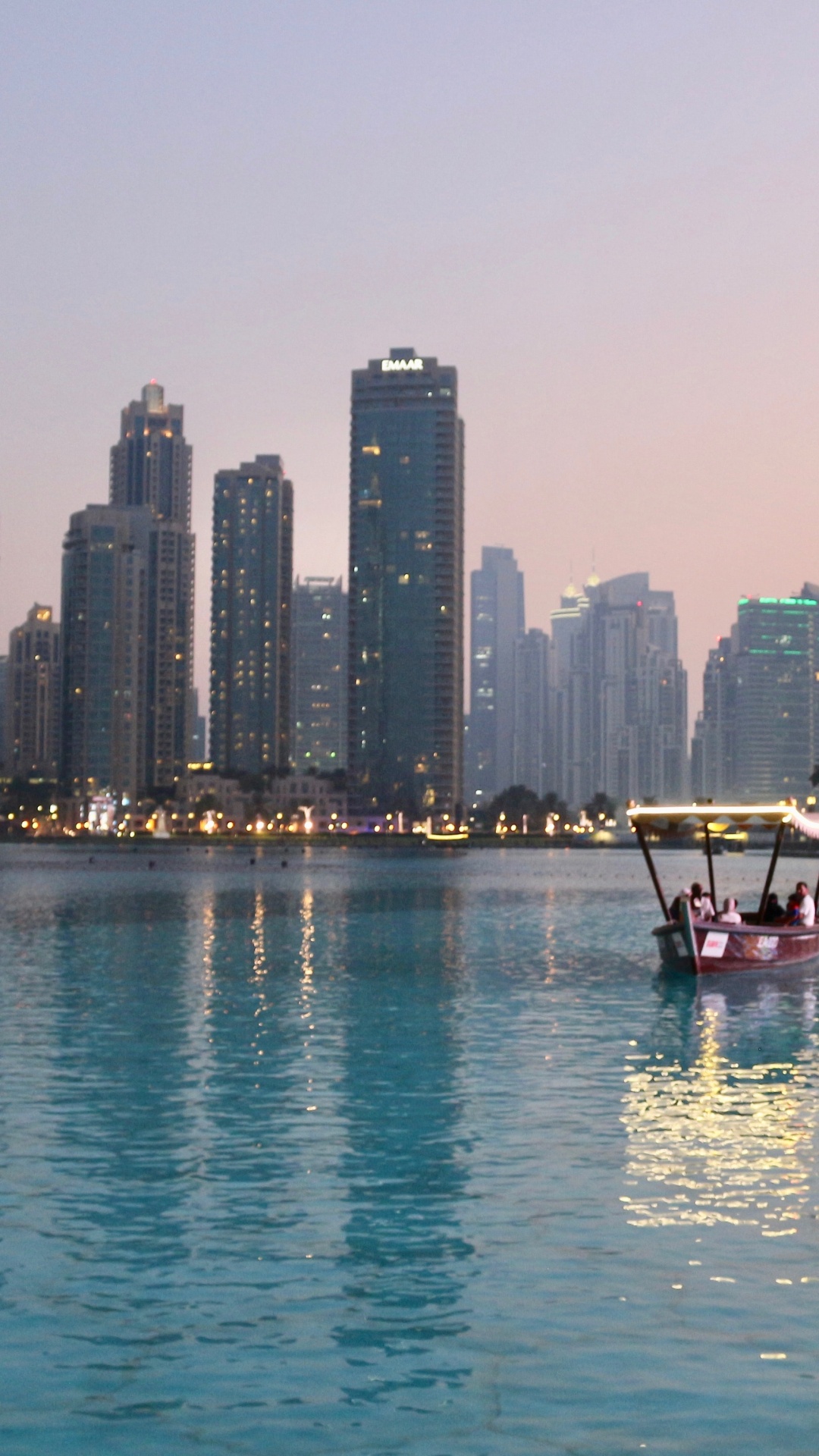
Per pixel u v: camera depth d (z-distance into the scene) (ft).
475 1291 49.85
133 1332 46.21
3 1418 39.96
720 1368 42.98
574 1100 85.56
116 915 287.28
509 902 354.74
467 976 162.81
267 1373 42.93
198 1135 75.51
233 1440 38.58
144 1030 116.98
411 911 308.60
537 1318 47.21
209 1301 49.06
